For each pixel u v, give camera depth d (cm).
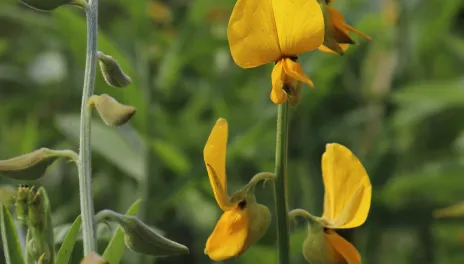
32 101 787
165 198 580
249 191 301
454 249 712
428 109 702
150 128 622
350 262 312
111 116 274
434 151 746
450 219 661
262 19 287
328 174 315
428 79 778
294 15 286
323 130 701
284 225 314
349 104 754
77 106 793
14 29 866
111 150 614
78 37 608
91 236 282
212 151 286
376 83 748
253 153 692
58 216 608
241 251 297
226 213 299
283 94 289
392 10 745
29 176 293
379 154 660
